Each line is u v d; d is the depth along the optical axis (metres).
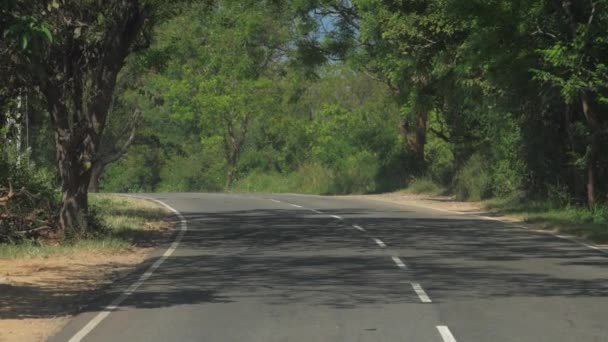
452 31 29.58
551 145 29.78
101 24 20.33
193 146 84.19
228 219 28.81
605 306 11.81
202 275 15.28
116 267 16.80
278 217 29.56
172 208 34.91
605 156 26.52
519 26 25.64
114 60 20.52
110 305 12.13
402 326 10.41
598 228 22.70
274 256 18.14
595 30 23.59
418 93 37.56
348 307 11.80
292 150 76.31
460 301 12.27
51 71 19.81
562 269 15.77
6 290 13.77
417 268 15.98
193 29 36.81
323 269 15.95
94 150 20.86
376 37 37.75
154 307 11.93
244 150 81.94
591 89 23.55
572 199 28.83
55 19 19.16
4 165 20.70
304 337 9.77
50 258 17.91
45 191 21.12
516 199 32.97
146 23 21.72
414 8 32.62
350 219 28.34
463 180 39.31
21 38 11.77
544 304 11.98
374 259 17.44
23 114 21.86
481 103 33.75
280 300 12.46
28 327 10.67
